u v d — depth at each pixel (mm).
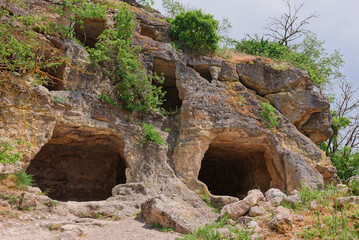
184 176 17328
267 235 6727
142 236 9016
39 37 16625
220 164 25469
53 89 18547
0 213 9562
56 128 16656
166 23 23719
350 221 6594
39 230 9281
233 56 23344
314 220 7012
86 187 19984
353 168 25406
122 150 18156
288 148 18969
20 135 14359
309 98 20984
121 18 19609
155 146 17156
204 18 23172
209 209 15578
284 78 21453
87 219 10539
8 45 12281
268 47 26156
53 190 19250
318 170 18766
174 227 9734
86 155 20312
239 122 18438
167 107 24344
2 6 16016
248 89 21641
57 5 18562
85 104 16609
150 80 19562
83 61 17391
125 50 18406
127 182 16109
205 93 19234
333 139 26844
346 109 28984
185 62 21609
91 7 18797
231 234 7148
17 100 14484
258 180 22109
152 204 10445
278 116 19531
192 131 18016
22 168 14039
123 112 17984
